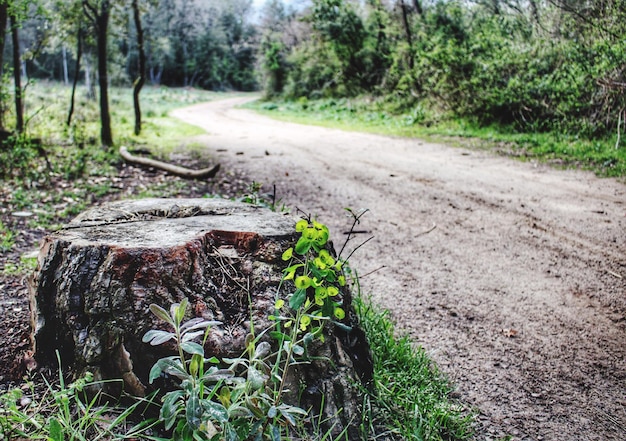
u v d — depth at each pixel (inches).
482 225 237.9
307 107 1143.0
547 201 270.4
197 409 68.9
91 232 106.1
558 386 122.3
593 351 136.8
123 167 370.6
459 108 579.5
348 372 98.6
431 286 177.2
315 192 302.8
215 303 97.0
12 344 110.5
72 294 95.7
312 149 465.7
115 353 91.7
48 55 1839.3
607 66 426.9
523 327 149.4
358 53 1018.7
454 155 408.2
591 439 105.0
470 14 741.3
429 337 143.9
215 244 108.0
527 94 486.3
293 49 1542.8
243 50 3036.4
